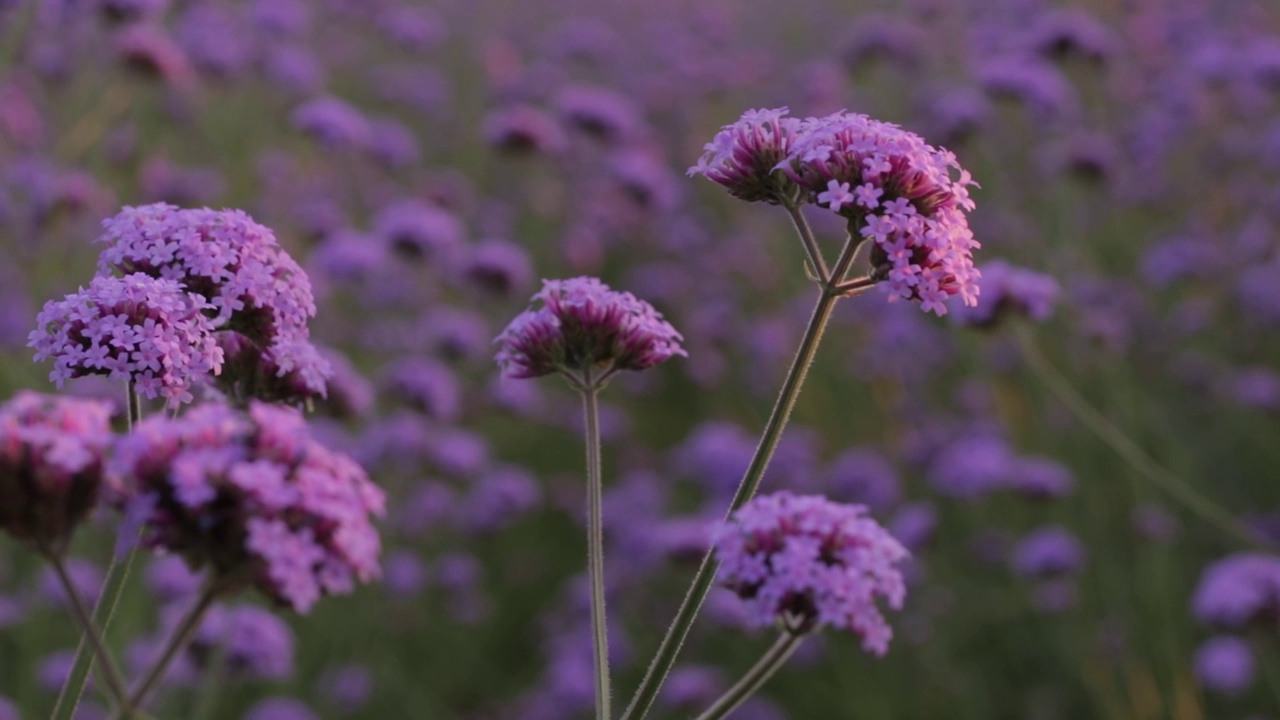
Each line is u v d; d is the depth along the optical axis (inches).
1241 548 288.7
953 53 434.6
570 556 337.4
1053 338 297.0
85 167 305.1
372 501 71.4
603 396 397.4
